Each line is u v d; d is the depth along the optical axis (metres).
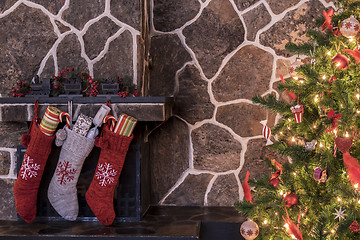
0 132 2.74
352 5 1.84
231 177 3.00
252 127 2.99
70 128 2.45
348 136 1.74
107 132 2.39
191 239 2.29
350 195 1.68
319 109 1.99
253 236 1.97
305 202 1.97
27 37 2.69
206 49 3.01
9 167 2.74
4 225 2.55
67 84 2.49
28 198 2.46
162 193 3.05
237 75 2.99
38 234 2.35
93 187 2.44
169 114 2.66
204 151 3.02
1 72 2.71
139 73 2.63
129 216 2.60
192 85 3.02
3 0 2.68
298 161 1.96
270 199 1.99
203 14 3.01
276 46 2.97
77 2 2.65
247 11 2.98
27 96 2.50
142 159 2.65
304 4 2.94
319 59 1.92
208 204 3.02
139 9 2.61
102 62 2.65
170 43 3.04
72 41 2.66
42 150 2.42
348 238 1.82
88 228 2.45
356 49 1.76
